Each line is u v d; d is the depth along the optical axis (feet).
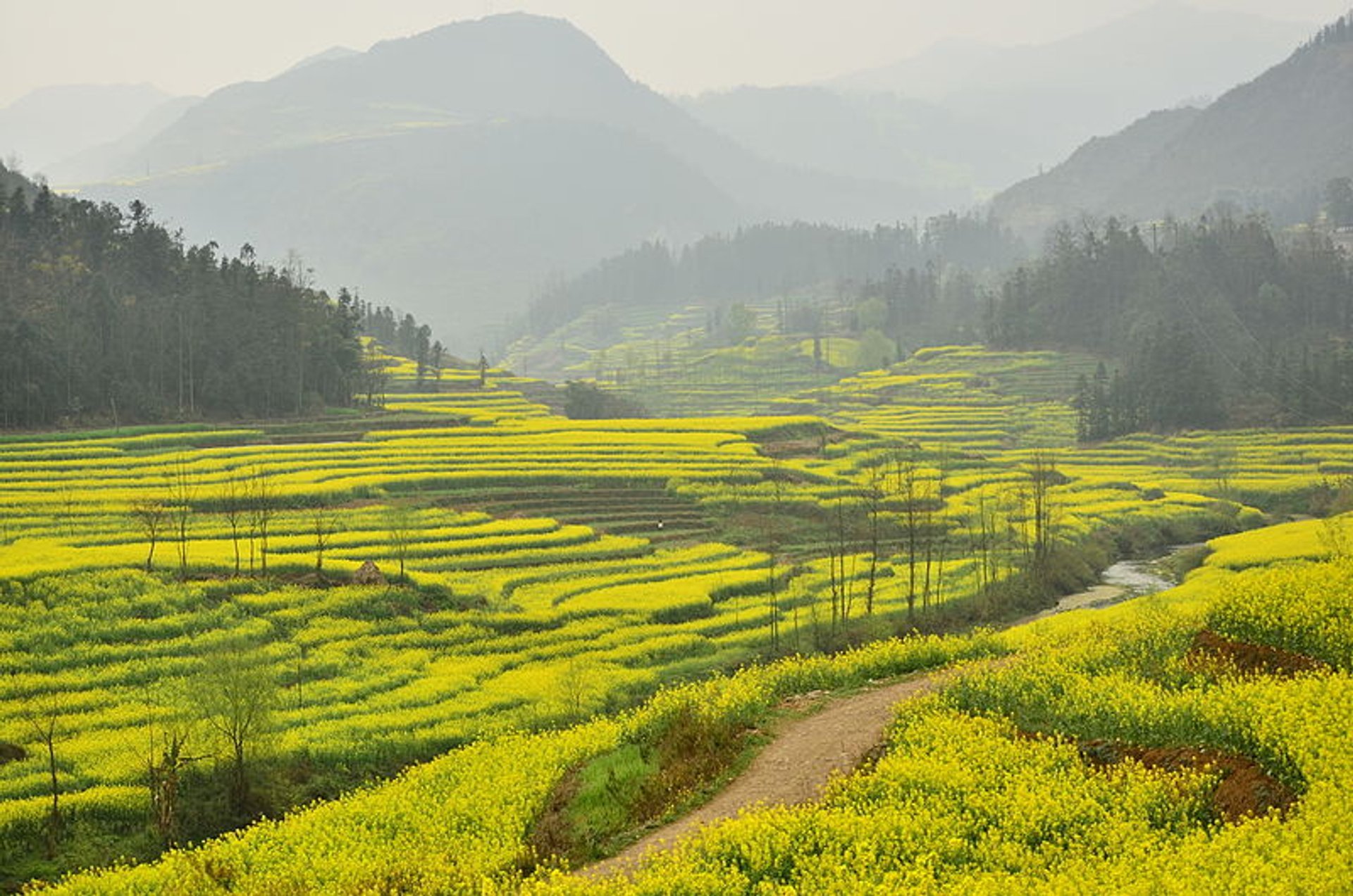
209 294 476.13
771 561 272.72
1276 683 75.36
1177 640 93.40
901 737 81.00
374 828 106.73
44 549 252.21
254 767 156.66
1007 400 645.51
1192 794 63.67
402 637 222.07
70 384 398.83
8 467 335.26
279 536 287.69
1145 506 385.09
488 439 434.71
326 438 429.38
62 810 145.28
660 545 317.22
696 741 91.76
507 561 283.59
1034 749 73.87
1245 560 260.62
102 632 205.57
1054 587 287.69
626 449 420.77
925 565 303.48
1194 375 540.52
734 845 64.08
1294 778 62.13
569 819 90.33
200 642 205.26
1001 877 55.57
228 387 445.78
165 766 149.38
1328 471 437.58
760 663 212.23
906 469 404.77
